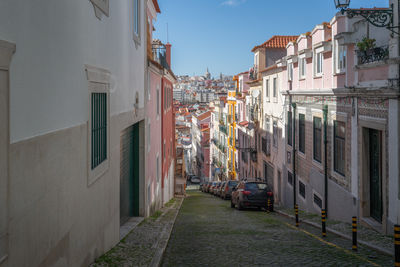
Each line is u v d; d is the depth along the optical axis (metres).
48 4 4.73
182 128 105.25
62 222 5.15
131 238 9.89
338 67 13.85
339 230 11.48
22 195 3.92
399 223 9.41
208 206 22.91
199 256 8.55
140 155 14.25
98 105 7.45
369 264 7.23
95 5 7.01
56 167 4.93
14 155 3.77
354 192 12.40
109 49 8.25
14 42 3.81
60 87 5.16
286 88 21.77
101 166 7.41
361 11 9.38
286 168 22.23
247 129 36.44
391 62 9.36
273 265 7.52
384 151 10.23
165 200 24.55
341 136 13.91
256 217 16.11
